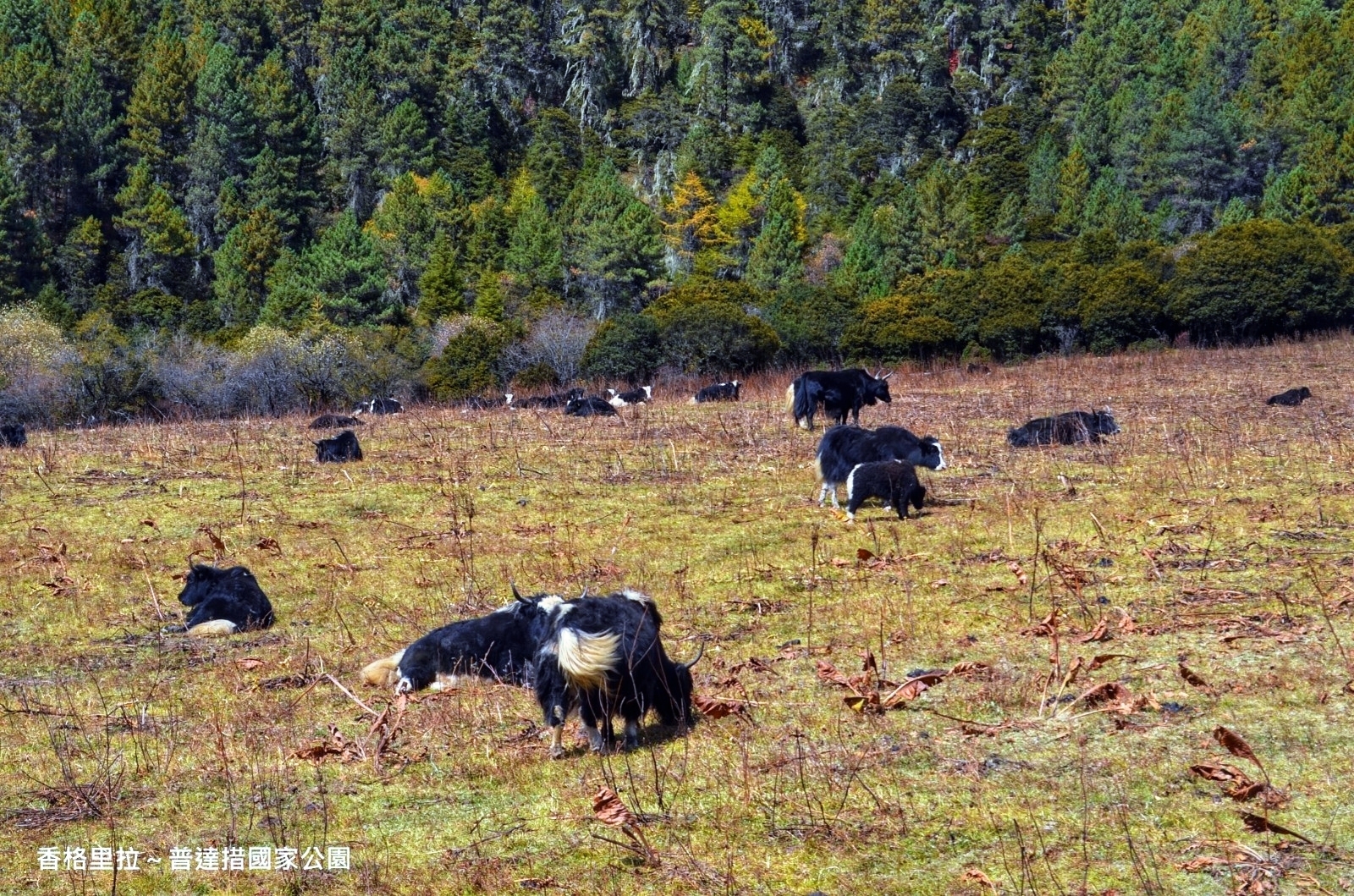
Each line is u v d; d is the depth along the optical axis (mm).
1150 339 54062
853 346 54594
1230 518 16734
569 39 170875
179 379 46344
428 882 8062
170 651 13992
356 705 11812
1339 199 87125
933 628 12797
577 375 50656
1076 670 10758
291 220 122375
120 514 21359
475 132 151625
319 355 49312
